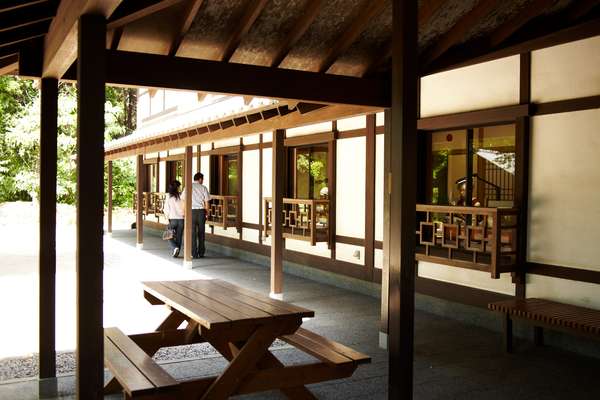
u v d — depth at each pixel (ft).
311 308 24.13
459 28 16.02
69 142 71.31
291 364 16.22
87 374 10.24
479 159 21.99
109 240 51.67
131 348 12.94
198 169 48.01
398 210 11.00
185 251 34.91
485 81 21.21
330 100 16.05
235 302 13.84
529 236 19.62
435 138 23.97
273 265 25.38
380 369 16.14
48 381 13.97
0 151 72.74
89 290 10.24
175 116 52.13
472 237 20.47
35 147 70.90
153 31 13.79
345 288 28.89
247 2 13.69
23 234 54.54
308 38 15.55
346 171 29.22
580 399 13.99
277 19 14.51
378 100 16.78
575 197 18.10
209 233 45.88
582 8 16.12
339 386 14.73
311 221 29.58
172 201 39.58
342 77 16.22
